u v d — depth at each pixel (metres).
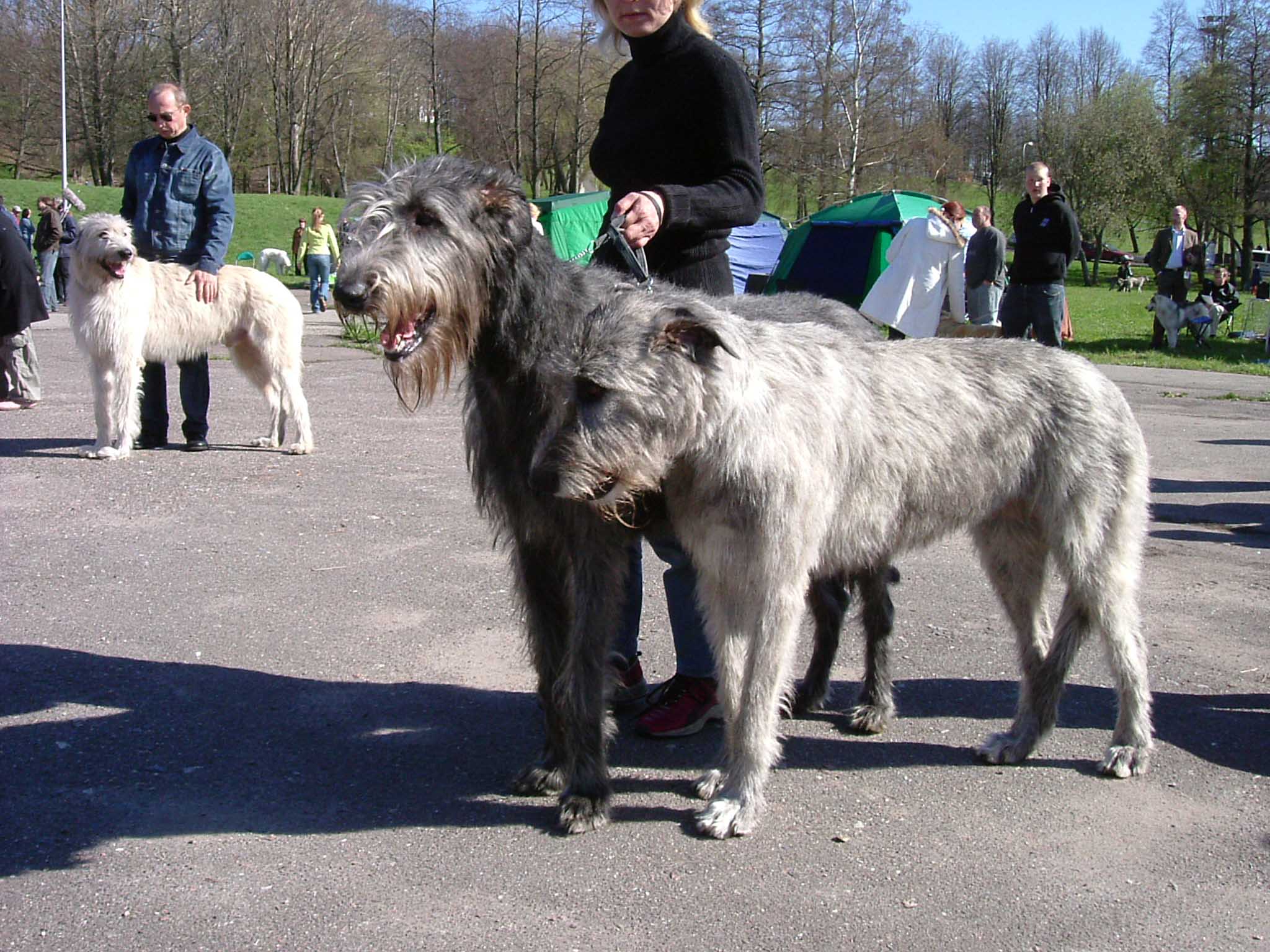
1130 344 21.88
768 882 3.21
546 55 47.31
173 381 13.70
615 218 3.80
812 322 4.18
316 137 59.44
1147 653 4.87
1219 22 56.03
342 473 8.43
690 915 3.04
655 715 4.29
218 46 54.75
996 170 70.88
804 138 47.16
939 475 3.82
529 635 3.79
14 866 3.22
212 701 4.42
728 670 3.54
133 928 2.93
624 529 3.50
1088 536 3.95
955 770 4.02
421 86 56.75
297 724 4.24
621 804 3.71
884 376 3.79
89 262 8.43
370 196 3.33
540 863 3.31
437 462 8.92
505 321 3.40
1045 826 3.58
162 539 6.58
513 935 2.93
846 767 4.04
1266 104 53.25
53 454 8.84
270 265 35.09
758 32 45.00
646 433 3.22
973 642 5.32
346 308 3.19
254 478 8.20
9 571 5.95
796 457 3.35
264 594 5.68
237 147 57.28
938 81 72.69
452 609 5.53
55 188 46.31
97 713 4.28
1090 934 2.96
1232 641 5.32
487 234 3.34
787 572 3.38
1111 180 56.72
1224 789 3.85
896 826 3.57
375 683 4.65
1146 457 4.10
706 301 3.53
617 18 4.07
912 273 13.45
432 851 3.37
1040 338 12.43
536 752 4.07
